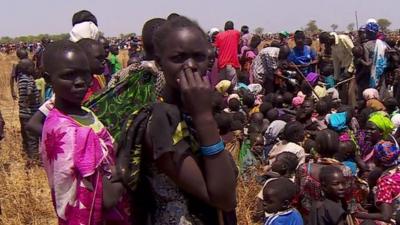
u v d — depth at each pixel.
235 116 8.54
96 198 2.85
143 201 2.52
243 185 6.80
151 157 2.44
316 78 11.59
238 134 7.35
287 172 6.00
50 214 6.93
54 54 3.13
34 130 4.45
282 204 4.79
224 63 12.86
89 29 5.87
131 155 2.43
